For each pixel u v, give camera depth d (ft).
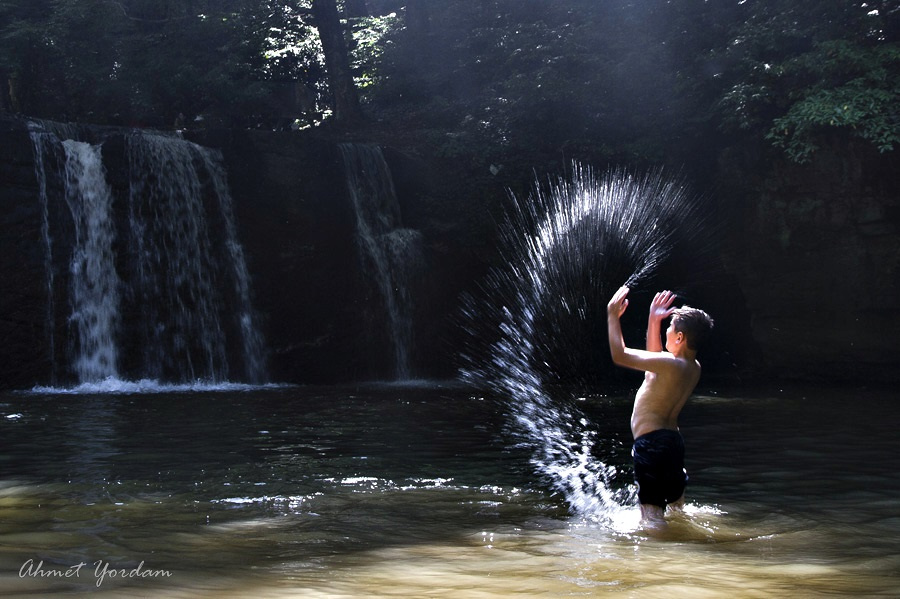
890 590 11.02
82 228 49.03
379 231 57.77
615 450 24.09
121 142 50.67
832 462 22.06
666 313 16.30
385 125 69.41
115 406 36.14
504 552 13.00
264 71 73.61
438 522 15.12
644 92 62.34
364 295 56.13
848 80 51.16
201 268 52.42
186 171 52.44
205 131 53.98
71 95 63.87
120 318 49.88
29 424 29.60
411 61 79.30
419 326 57.52
